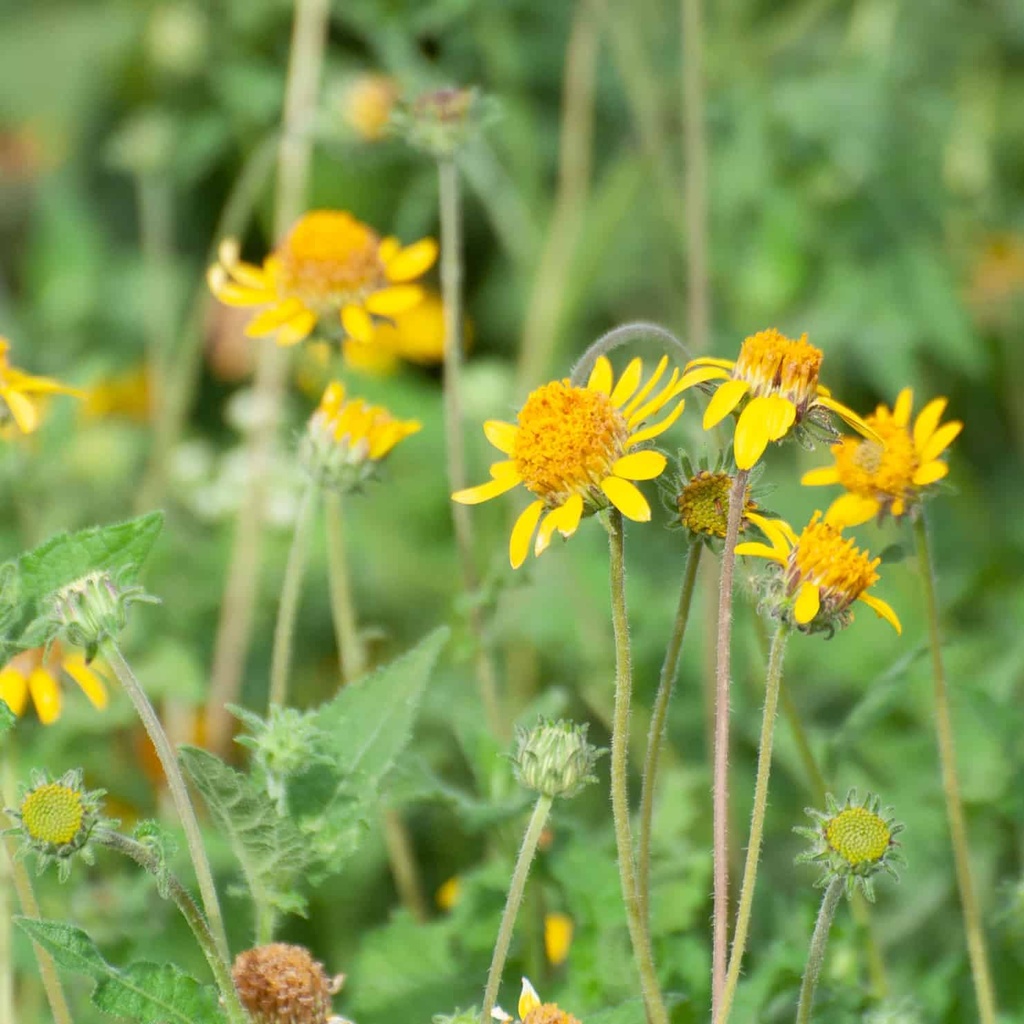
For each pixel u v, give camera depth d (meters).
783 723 1.42
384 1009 1.31
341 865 1.25
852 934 1.31
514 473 1.23
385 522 1.73
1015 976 1.32
